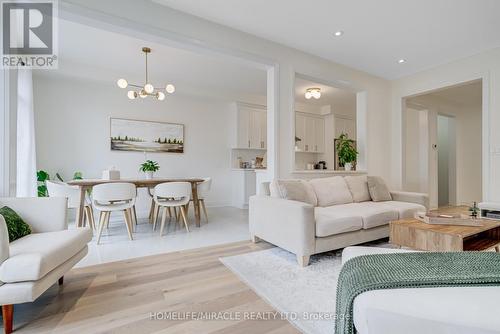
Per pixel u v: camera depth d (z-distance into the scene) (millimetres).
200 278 2105
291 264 2396
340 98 6312
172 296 1811
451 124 6457
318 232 2395
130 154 5016
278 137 3463
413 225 2217
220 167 6133
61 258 1646
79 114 4559
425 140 5605
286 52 3541
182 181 3936
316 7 2689
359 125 4562
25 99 3432
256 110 6305
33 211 2039
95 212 4547
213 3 2625
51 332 1416
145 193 5148
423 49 3633
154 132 5254
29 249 1559
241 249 2859
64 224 2121
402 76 4664
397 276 923
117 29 2502
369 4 2633
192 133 5734
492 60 3564
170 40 2713
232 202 6293
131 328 1454
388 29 3113
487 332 702
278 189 2949
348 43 3471
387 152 4777
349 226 2570
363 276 968
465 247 2154
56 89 4375
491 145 3545
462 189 6348
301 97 6211
